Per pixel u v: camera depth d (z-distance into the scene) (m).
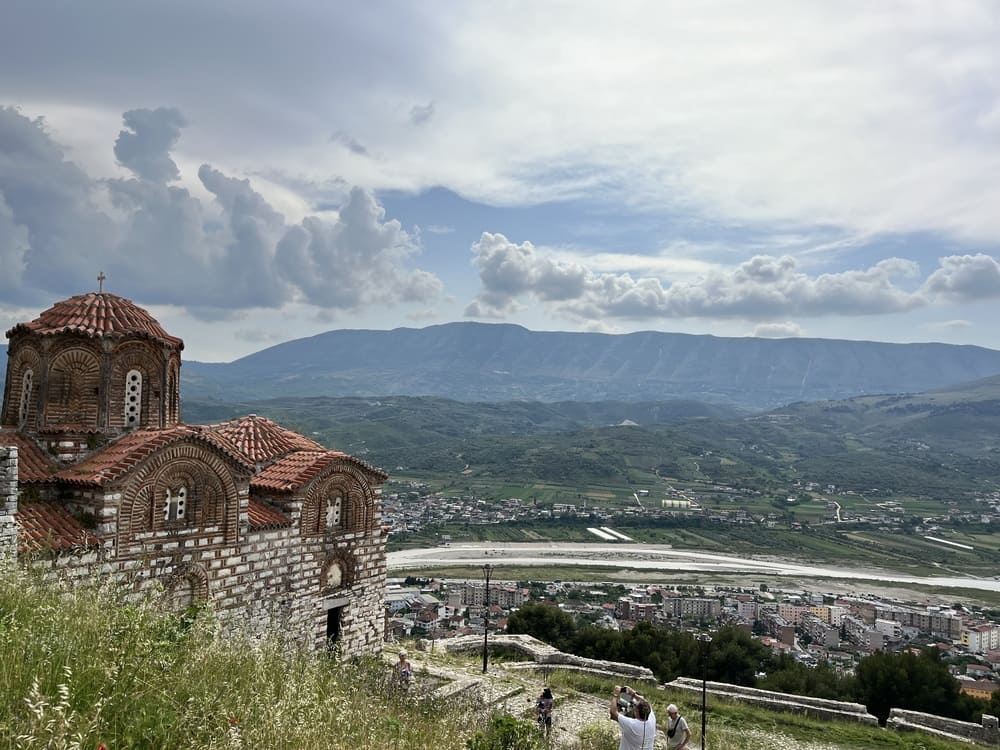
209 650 13.16
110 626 12.30
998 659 108.31
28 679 9.55
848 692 47.19
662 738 27.62
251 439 33.94
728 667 53.59
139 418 28.62
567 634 60.75
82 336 26.86
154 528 25.33
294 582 30.89
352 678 19.33
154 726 9.51
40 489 24.23
